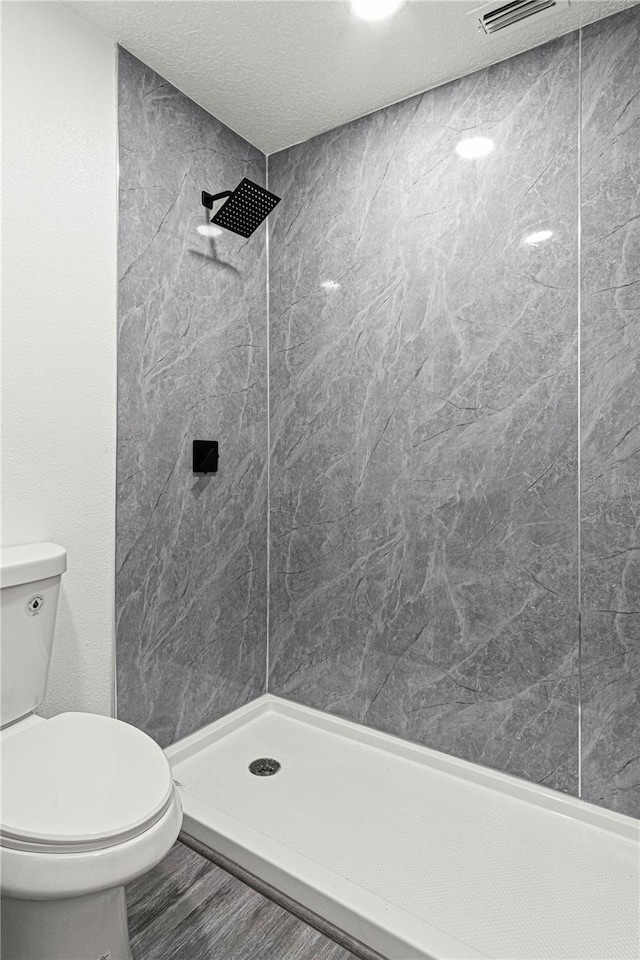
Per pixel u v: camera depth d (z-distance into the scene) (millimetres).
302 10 1583
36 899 997
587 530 1675
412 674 2037
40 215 1566
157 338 1907
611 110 1608
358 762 2021
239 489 2264
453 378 1907
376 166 2066
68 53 1616
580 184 1661
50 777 1169
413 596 2021
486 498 1853
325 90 1951
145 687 1907
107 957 1146
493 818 1715
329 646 2250
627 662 1621
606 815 1655
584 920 1345
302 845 1601
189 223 2014
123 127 1777
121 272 1784
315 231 2230
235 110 2068
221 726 2180
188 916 1406
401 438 2027
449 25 1637
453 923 1335
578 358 1675
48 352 1595
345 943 1326
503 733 1847
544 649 1760
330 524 2227
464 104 1865
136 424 1847
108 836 1020
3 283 1488
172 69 1855
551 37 1693
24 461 1545
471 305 1863
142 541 1879
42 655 1452
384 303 2057
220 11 1593
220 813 1668
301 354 2283
